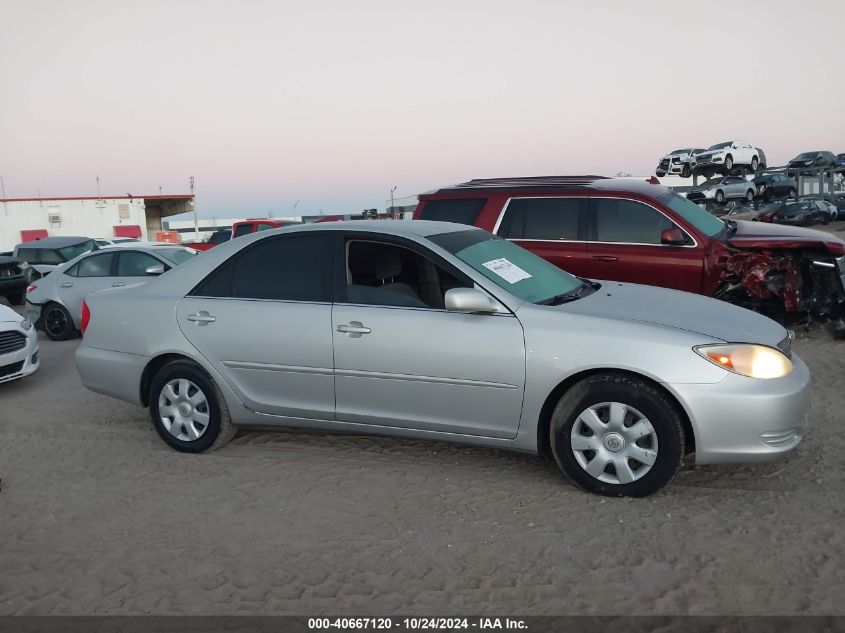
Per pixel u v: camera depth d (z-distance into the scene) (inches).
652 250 283.7
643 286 199.2
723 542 136.6
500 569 130.7
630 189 291.0
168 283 201.2
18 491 177.8
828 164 1438.2
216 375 190.9
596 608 117.5
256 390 188.4
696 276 279.1
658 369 147.9
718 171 1353.3
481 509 155.6
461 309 160.1
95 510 163.8
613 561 131.5
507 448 166.9
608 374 154.3
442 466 181.5
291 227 190.7
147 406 207.5
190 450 198.1
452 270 170.2
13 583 132.8
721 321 161.3
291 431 214.4
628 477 154.3
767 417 146.3
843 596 117.6
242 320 187.0
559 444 159.8
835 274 289.0
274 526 151.6
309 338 178.9
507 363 159.6
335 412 180.9
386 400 174.1
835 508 148.7
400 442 200.1
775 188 1352.1
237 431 211.2
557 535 142.3
